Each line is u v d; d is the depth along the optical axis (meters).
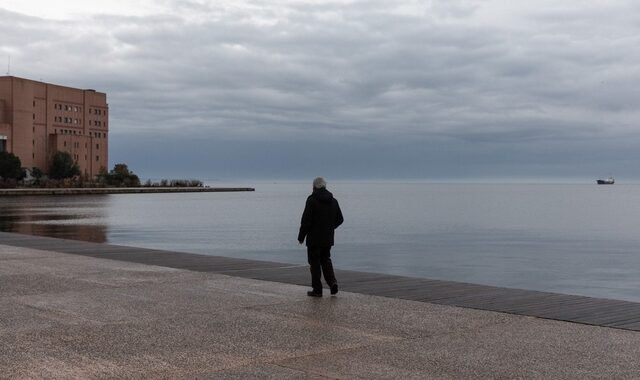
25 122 162.12
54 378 7.00
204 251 39.72
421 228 70.62
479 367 7.55
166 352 8.12
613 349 8.42
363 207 138.12
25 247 21.94
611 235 63.78
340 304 11.54
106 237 46.44
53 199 128.88
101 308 11.02
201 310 10.89
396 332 9.34
